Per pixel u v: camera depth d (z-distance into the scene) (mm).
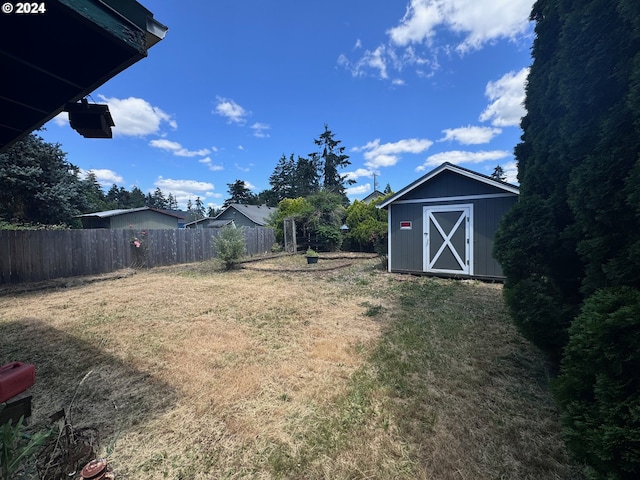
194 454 1707
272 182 43469
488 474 1525
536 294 2373
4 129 2916
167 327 3857
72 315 4398
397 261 7750
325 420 1982
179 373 2639
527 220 2451
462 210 6762
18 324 4000
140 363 2848
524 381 2434
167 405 2174
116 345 3283
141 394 2316
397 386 2381
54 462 1426
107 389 2395
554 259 2367
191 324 3969
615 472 1095
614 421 1104
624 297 1217
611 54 1594
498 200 6312
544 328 2316
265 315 4348
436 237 7121
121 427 1928
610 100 1658
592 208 1553
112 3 1483
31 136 11836
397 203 7699
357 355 2973
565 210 2277
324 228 13445
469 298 5102
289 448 1745
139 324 3980
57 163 12875
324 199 14086
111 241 8500
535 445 1716
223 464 1638
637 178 1246
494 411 2043
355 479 1522
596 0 1617
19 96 2316
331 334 3555
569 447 1283
